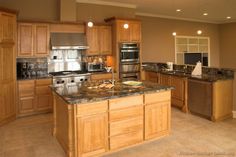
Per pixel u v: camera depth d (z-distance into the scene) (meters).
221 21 10.80
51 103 5.43
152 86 3.70
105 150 3.15
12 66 4.77
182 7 7.29
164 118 3.68
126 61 6.39
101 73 6.04
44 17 5.89
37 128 4.38
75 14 5.94
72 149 3.04
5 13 4.46
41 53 5.54
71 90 3.43
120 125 3.23
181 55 9.73
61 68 6.09
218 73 5.22
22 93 5.07
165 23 9.08
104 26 6.36
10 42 4.64
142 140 3.48
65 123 3.25
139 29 6.55
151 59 8.75
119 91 3.33
